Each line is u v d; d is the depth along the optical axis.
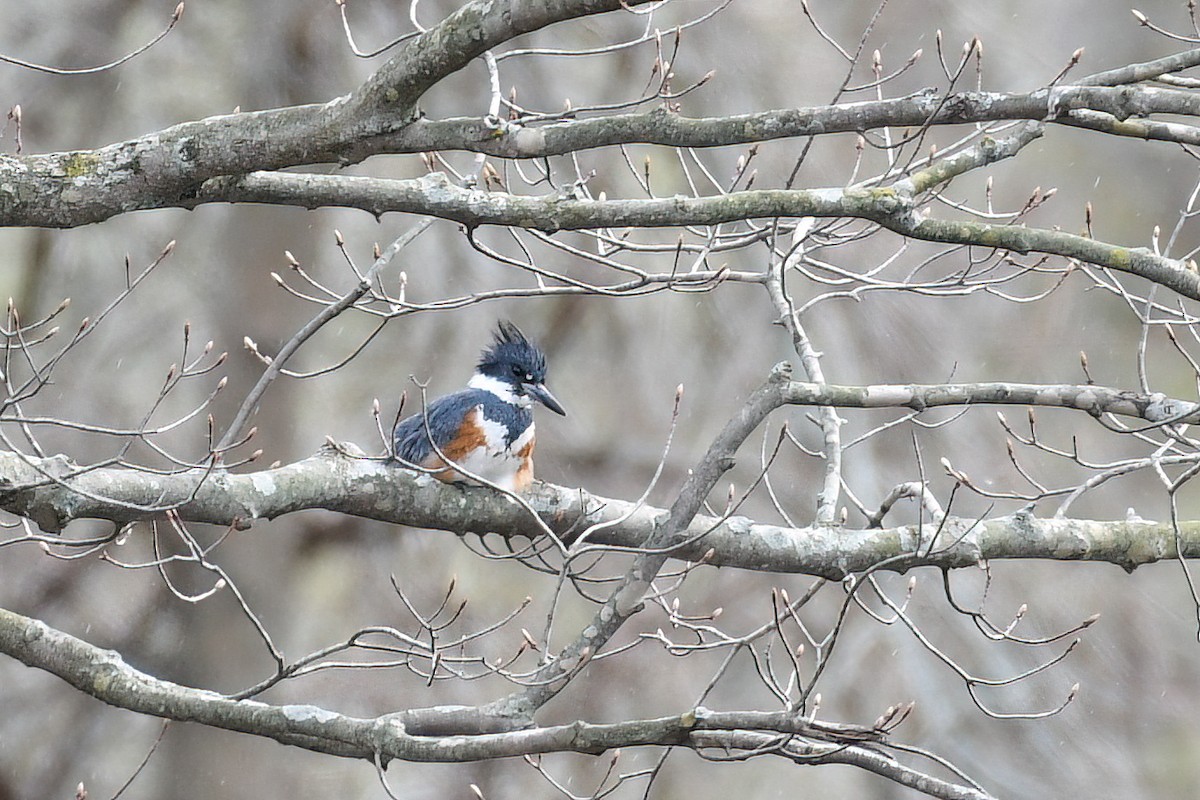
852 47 13.82
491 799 14.27
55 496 6.48
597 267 13.75
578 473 14.32
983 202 15.56
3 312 13.38
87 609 13.87
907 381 13.34
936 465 13.38
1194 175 16.20
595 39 12.84
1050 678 13.31
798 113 6.11
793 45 13.66
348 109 6.12
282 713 6.02
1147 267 6.38
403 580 14.26
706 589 14.29
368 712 13.83
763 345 13.83
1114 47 16.42
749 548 7.36
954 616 13.34
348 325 13.82
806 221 8.28
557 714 13.91
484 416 8.45
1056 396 6.89
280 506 7.12
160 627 13.66
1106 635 13.69
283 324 13.19
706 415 14.15
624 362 14.24
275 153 6.25
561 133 6.12
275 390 13.37
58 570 13.61
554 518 7.68
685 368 14.35
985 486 13.30
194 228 13.88
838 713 13.16
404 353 13.80
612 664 14.07
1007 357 14.83
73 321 13.58
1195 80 6.86
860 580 5.50
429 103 12.66
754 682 13.82
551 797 14.23
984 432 14.09
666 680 13.98
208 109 13.07
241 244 13.29
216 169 6.34
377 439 13.75
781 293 8.07
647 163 7.68
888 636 13.34
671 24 12.80
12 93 12.63
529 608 14.59
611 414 14.55
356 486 7.36
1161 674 13.63
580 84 13.31
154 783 14.24
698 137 6.11
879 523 7.49
